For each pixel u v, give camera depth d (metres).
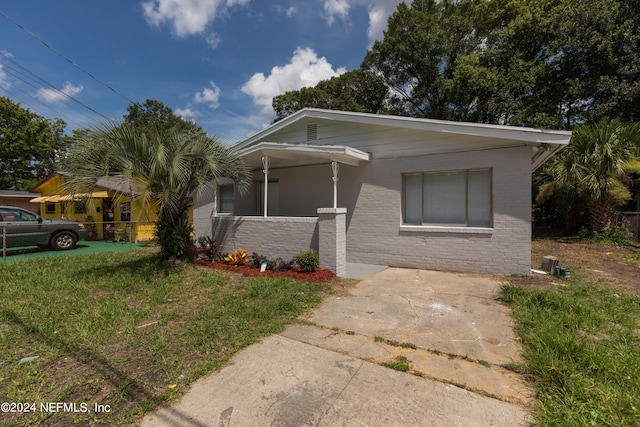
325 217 6.65
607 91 12.56
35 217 10.12
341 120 8.33
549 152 6.83
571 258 7.98
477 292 5.30
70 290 5.32
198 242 9.67
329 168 8.96
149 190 6.20
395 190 7.70
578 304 4.15
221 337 3.51
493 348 3.21
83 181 5.82
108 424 2.13
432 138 7.24
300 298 4.91
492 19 17.53
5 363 2.95
